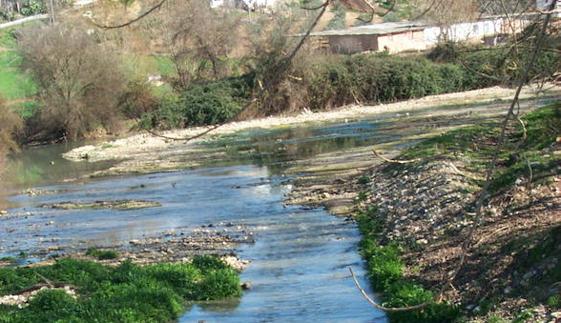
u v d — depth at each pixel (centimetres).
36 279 2242
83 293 2120
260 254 2477
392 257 2094
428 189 2659
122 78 6925
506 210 2055
